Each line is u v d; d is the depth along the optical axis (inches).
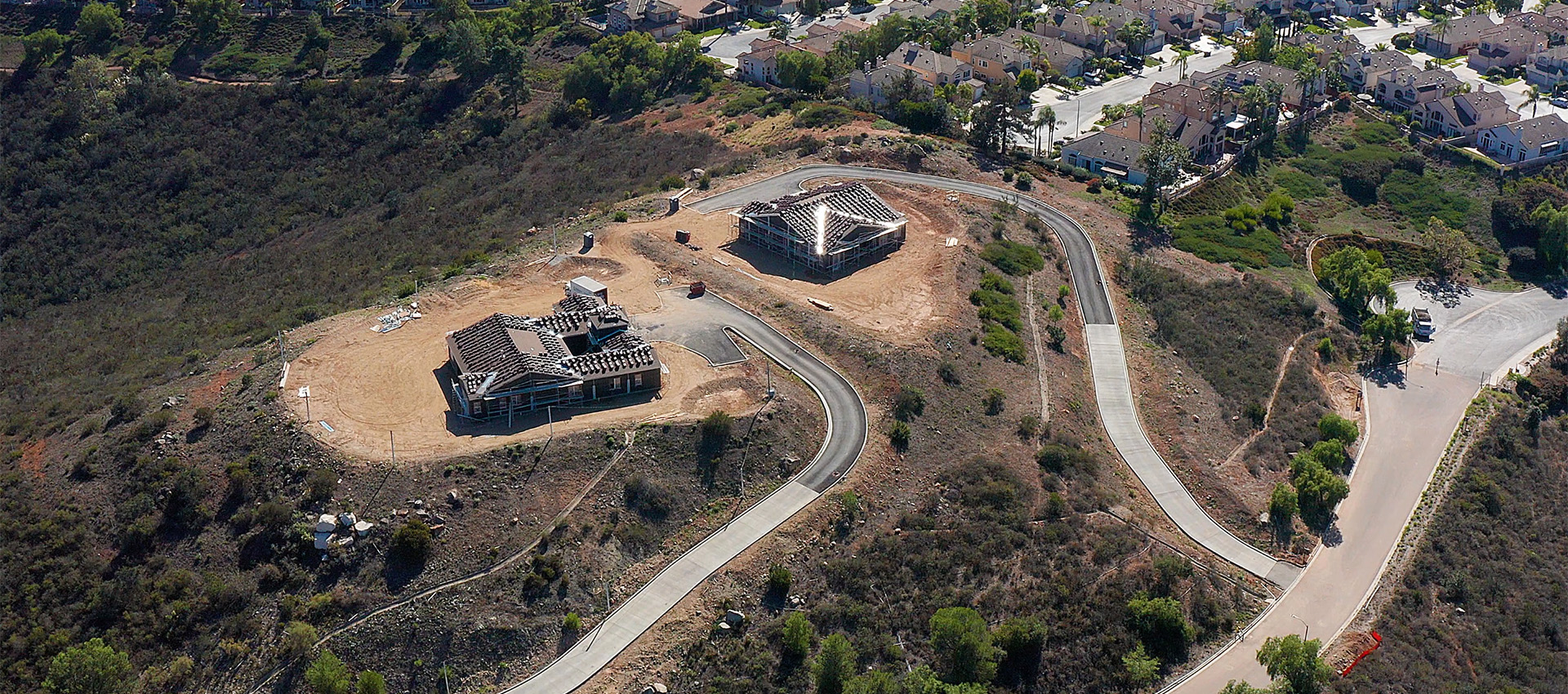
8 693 3796.8
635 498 4434.1
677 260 6136.8
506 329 5059.1
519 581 4119.1
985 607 4254.4
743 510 4515.3
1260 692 3882.9
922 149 7736.2
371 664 3917.3
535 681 3895.2
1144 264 6825.8
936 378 5265.8
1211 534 4835.1
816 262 6171.3
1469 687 4185.5
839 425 4923.7
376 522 4215.1
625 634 4035.4
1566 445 5871.1
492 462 4443.9
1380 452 5575.8
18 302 7411.4
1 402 5378.9
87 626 3988.7
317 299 6161.4
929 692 3804.1
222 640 3944.4
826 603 4212.6
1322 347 6323.8
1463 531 5068.9
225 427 4608.8
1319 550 4874.5
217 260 7736.2
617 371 4894.2
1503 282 7500.0
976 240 6589.6
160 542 4222.4
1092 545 4564.5
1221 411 5654.5
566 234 6535.4
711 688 3919.8
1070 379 5664.4
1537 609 4677.7
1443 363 6446.9
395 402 4815.5
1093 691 4074.8
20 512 4313.5
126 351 5979.3
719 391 4990.2
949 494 4697.3
